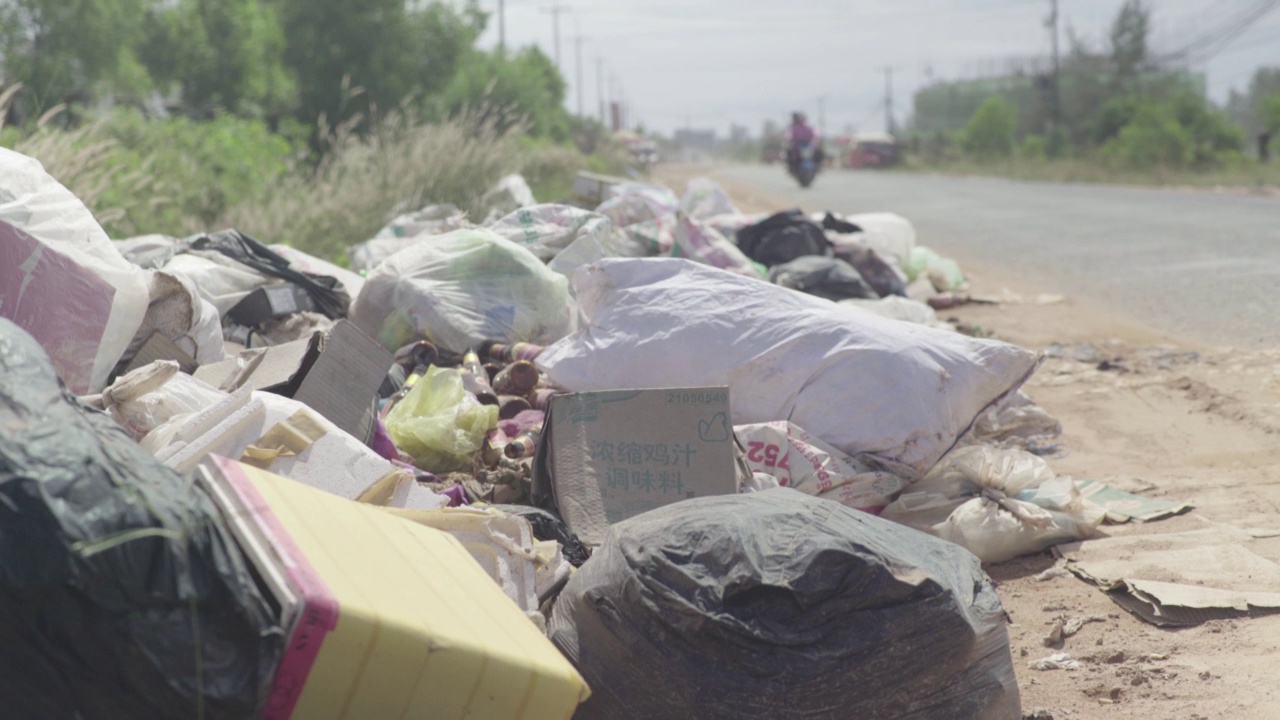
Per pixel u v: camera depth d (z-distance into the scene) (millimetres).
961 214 18859
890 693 2416
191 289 4371
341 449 2967
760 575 2422
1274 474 4535
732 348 4395
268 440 2922
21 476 1785
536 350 5039
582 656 2598
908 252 9758
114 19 18203
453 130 10922
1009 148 53406
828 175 44812
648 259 4816
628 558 2574
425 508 2996
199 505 1985
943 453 4188
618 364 4562
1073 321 8289
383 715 1981
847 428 4180
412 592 2154
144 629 1808
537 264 5703
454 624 2115
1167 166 32156
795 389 4281
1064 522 3918
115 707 1811
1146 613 3277
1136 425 5469
